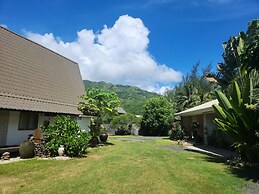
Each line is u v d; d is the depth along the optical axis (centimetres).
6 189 610
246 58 832
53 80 1758
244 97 928
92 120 1744
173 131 2492
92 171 801
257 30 845
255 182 691
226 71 2048
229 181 700
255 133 893
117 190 602
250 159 915
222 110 1023
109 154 1214
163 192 591
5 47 1476
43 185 643
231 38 1970
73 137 1158
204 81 3972
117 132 3338
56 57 2059
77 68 2320
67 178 712
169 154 1234
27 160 1009
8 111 1271
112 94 1783
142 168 851
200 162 998
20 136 1338
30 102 1324
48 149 1132
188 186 645
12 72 1385
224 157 1134
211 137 1727
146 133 3262
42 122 1502
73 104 1756
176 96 4425
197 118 2197
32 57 1697
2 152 1134
